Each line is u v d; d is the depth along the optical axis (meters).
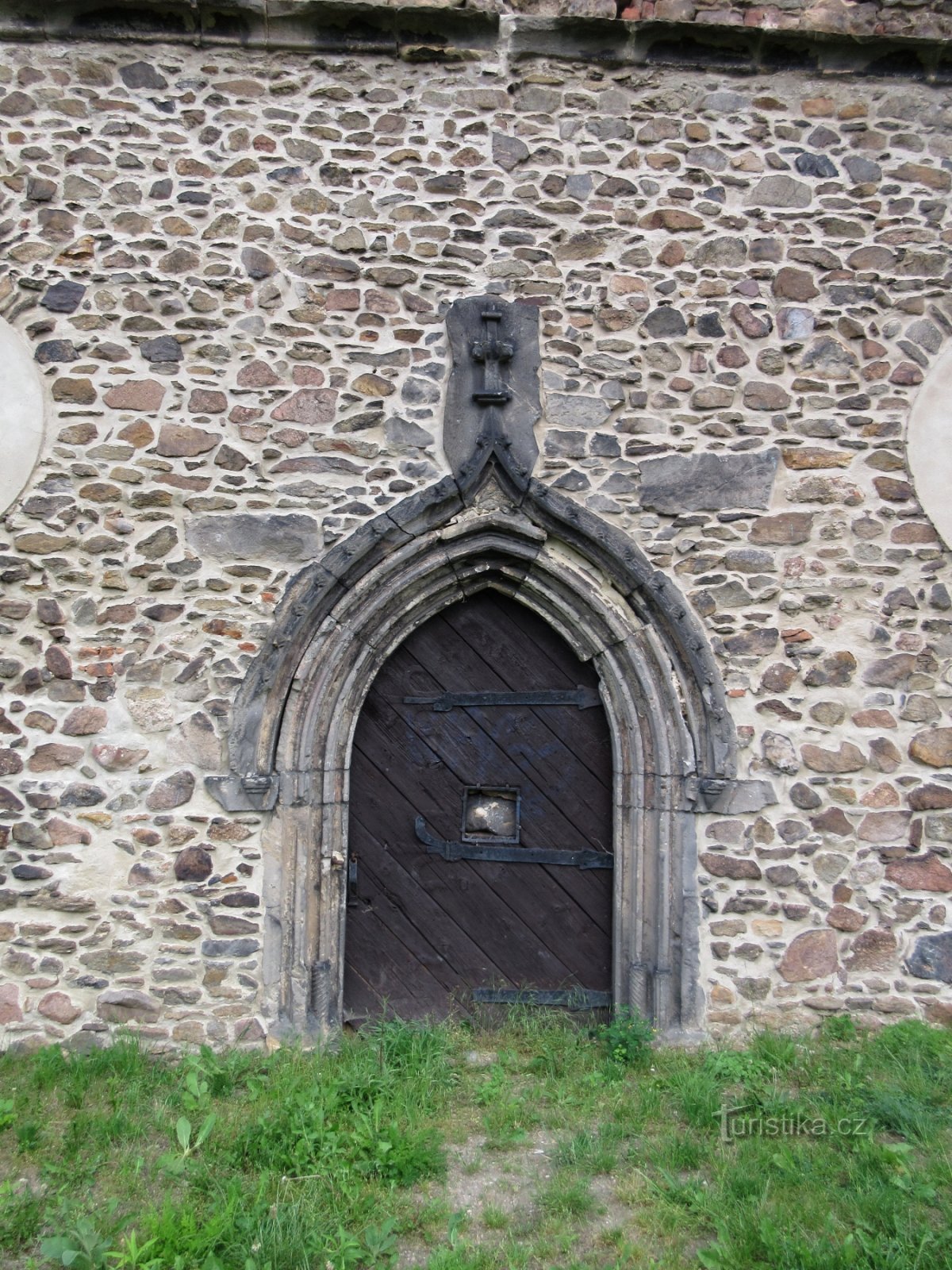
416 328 4.34
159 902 4.03
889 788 4.23
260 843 4.09
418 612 4.44
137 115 4.32
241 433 4.23
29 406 4.16
